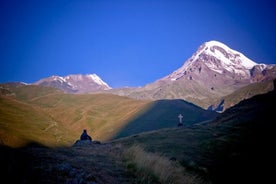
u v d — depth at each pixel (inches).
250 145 1087.6
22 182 272.4
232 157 947.3
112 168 433.4
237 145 1091.3
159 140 1130.0
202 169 752.3
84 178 337.1
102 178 367.6
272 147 1032.2
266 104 1827.0
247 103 2068.2
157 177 439.8
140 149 561.0
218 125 1530.5
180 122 1991.9
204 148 1044.5
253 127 1366.9
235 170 833.5
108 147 637.3
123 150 574.2
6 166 288.5
